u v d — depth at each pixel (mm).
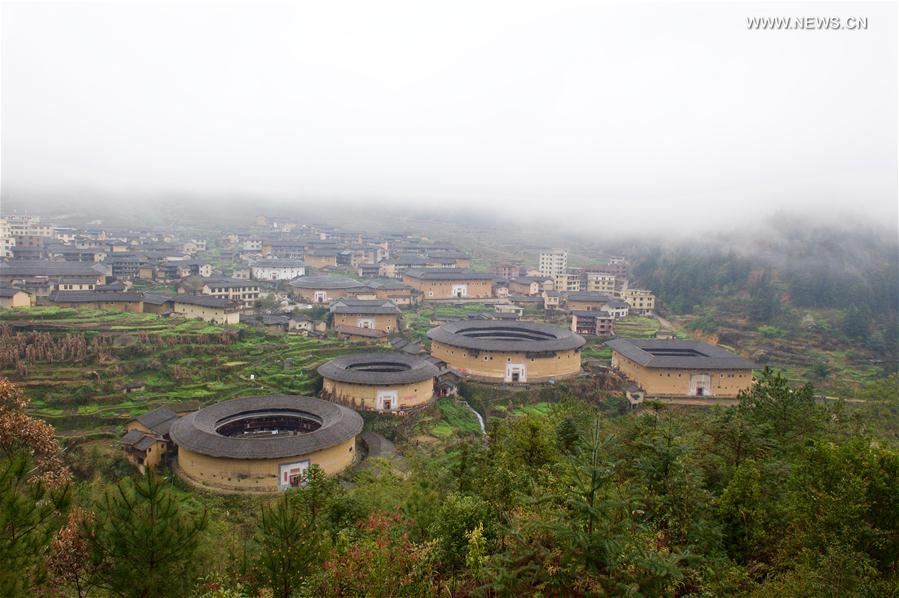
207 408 85000
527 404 120000
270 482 73750
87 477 75562
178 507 27312
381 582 26734
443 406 112500
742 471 34219
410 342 143375
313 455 76688
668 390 125000
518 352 126375
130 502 25703
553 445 47156
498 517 32594
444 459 87188
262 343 124750
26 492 26500
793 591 24859
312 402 90438
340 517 40562
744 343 185750
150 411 86938
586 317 173375
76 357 100500
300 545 27797
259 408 88125
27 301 130125
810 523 29656
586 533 23828
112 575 25172
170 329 120938
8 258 187000
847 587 24672
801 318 197750
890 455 30688
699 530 30188
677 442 37062
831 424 58344
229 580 29938
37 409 87438
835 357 173000
